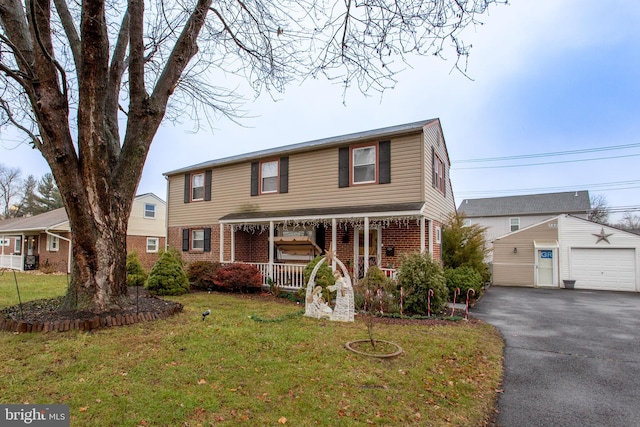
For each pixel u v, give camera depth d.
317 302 7.35
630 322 8.20
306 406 3.35
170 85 7.08
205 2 6.50
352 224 11.97
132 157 6.79
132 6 6.34
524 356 5.45
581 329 7.39
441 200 13.41
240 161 14.30
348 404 3.44
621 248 16.16
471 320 7.88
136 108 6.76
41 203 38.34
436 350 5.32
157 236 23.38
